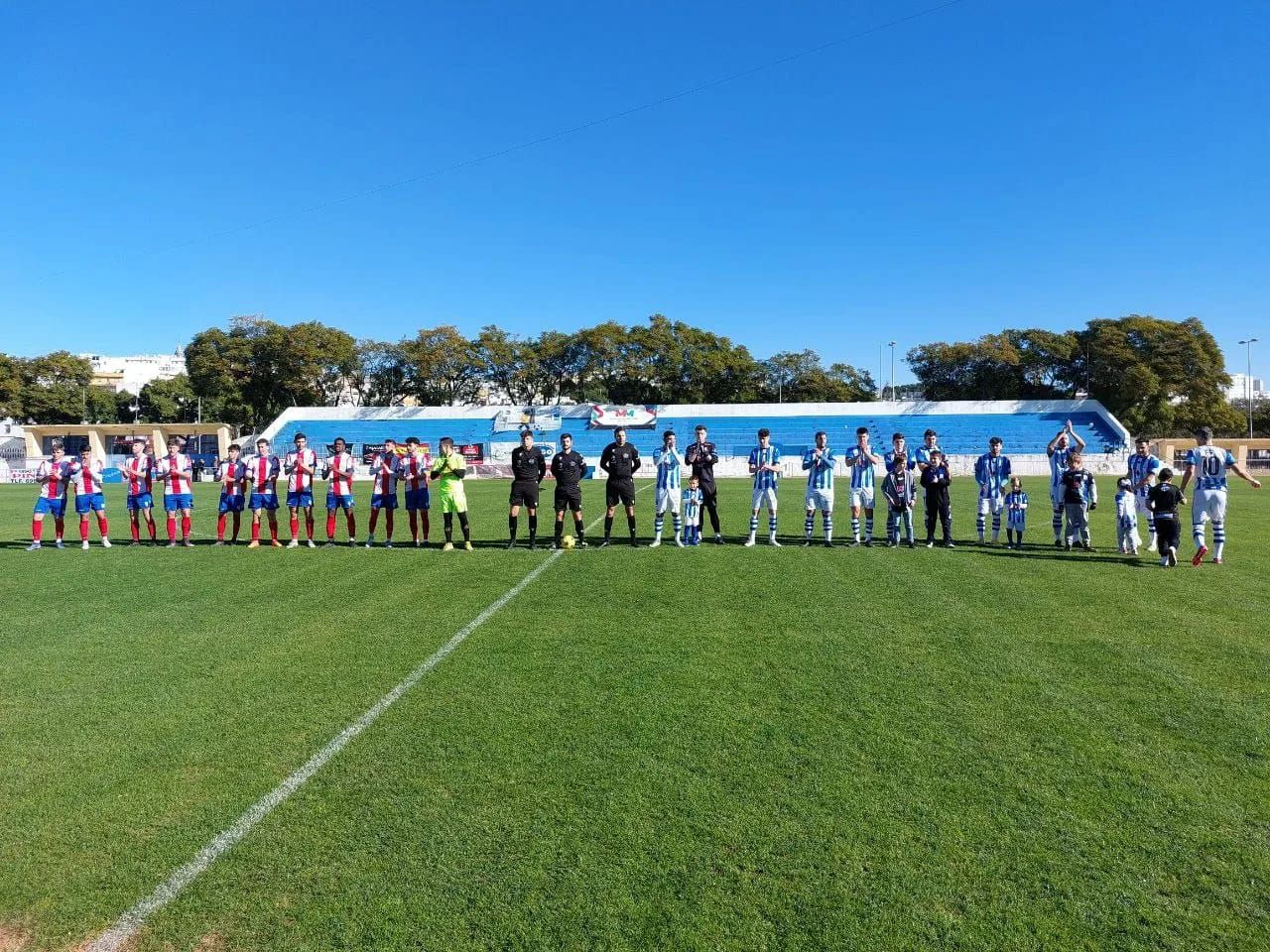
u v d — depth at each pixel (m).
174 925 2.92
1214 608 8.05
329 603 8.62
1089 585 9.39
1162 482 10.86
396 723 4.88
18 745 4.58
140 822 3.67
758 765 4.21
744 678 5.69
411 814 3.72
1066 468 12.88
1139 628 7.19
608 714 4.98
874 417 51.16
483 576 10.31
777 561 11.48
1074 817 3.63
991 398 59.03
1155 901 3.01
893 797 3.83
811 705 5.12
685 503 13.79
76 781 4.09
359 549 13.41
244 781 4.08
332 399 61.47
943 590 9.09
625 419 51.19
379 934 2.85
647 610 8.09
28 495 32.25
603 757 4.33
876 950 2.74
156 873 3.26
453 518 19.41
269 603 8.64
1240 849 3.37
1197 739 4.53
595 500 24.25
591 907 2.99
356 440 50.16
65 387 65.06
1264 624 7.34
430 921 2.92
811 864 3.27
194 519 20.44
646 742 4.53
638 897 3.05
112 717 5.03
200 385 55.59
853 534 13.70
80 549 13.82
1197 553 10.95
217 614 8.09
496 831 3.55
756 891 3.09
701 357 59.19
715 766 4.20
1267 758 4.27
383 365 59.50
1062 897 3.04
